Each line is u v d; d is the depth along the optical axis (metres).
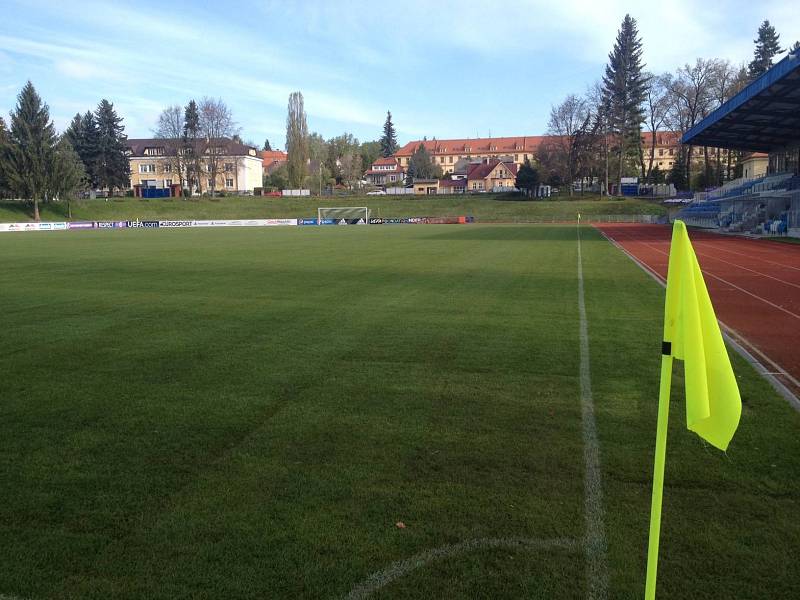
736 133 38.03
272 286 14.24
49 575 3.10
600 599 2.87
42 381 6.59
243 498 3.90
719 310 11.06
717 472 4.20
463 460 4.46
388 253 23.78
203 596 2.92
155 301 12.05
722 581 3.01
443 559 3.20
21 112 63.38
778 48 73.44
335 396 6.00
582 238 34.34
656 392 6.04
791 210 34.72
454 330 9.14
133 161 98.06
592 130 76.75
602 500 3.83
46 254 24.05
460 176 121.75
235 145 97.62
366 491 3.98
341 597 2.90
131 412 5.58
